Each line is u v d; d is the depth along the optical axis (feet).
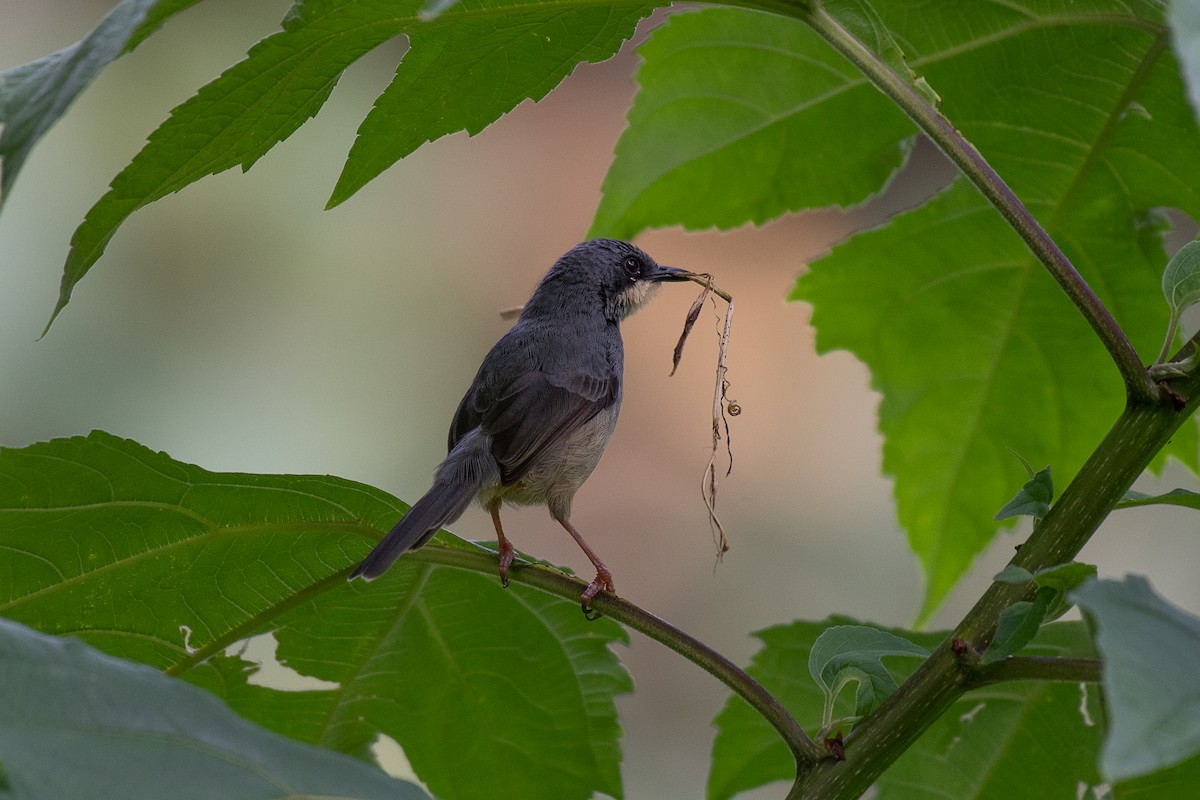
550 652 26.71
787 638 27.58
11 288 48.73
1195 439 30.68
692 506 56.95
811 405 58.95
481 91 22.77
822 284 34.22
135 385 48.32
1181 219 44.55
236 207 52.65
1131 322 32.12
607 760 27.48
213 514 23.16
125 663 13.00
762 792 48.83
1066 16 26.16
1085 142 28.73
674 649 21.35
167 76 53.67
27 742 11.59
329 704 26.89
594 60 22.74
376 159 23.45
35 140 13.74
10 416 46.73
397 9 19.16
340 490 23.22
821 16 20.93
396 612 25.91
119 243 50.67
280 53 18.75
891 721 19.74
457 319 55.57
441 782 27.94
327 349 52.75
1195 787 22.08
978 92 28.27
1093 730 25.17
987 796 26.30
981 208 31.81
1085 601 11.55
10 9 55.77
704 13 29.27
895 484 35.78
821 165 31.78
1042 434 34.30
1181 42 10.79
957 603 51.24
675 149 31.37
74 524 22.65
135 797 11.46
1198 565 47.52
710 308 60.54
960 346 34.17
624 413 59.21
